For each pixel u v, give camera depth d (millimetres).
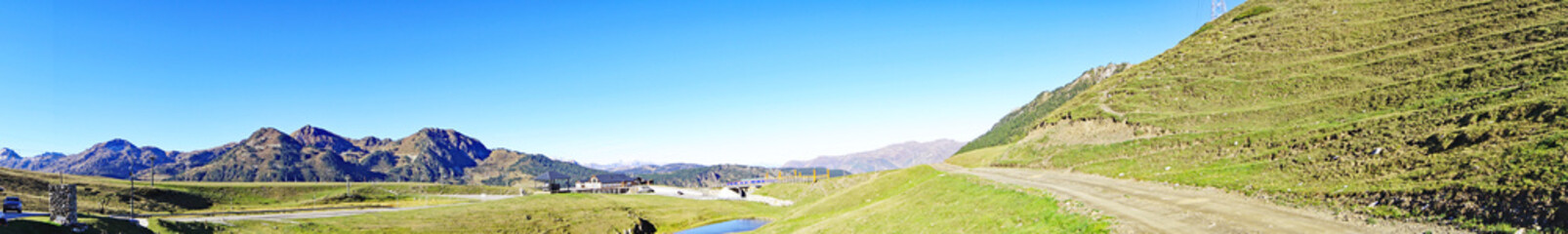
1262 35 142000
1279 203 43219
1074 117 133500
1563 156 34594
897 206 80312
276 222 105125
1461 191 34594
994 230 48156
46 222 59844
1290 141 72062
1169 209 44406
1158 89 130250
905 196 90438
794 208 155250
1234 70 126250
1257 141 78500
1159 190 58531
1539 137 41688
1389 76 93750
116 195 151875
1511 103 55844
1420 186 38250
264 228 99188
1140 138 103812
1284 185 49750
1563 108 46906
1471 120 56125
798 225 95188
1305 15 146500
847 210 104688
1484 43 92062
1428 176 40969
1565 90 54938
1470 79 76812
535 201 159000
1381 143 57656
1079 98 157875
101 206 138500
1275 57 125188
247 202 175125
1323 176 50719
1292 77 109250
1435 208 33469
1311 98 94938
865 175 161125
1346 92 93188
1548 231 25953
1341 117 81062
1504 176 34875
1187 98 119438
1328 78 102750
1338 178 48281
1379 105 80438
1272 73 116188
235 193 180375
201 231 87688
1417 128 60188
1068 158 108375
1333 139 66938
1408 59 97562
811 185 172125
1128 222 39062
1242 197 48312
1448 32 103688
